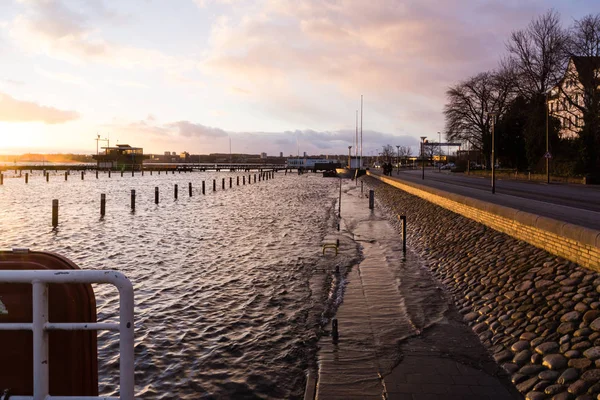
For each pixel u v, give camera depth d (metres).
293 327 10.07
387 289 13.02
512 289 10.60
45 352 2.87
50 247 19.94
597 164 42.59
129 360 2.86
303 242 21.23
